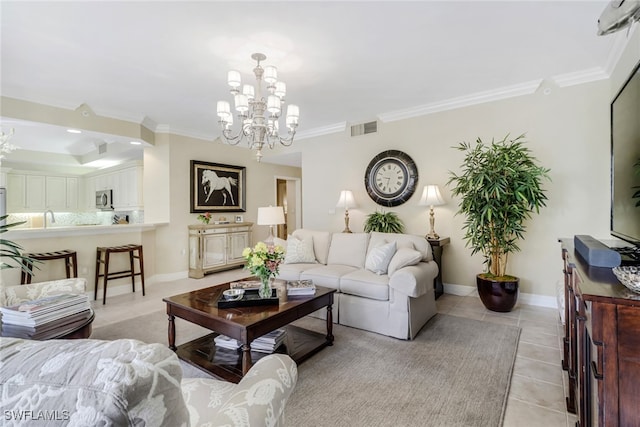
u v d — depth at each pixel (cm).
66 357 58
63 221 717
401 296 272
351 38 255
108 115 432
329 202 545
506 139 376
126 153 592
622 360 95
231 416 88
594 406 109
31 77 320
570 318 184
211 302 233
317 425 165
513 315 329
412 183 448
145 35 246
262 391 101
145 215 525
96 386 51
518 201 317
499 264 356
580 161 337
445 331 289
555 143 349
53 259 353
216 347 241
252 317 203
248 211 654
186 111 438
